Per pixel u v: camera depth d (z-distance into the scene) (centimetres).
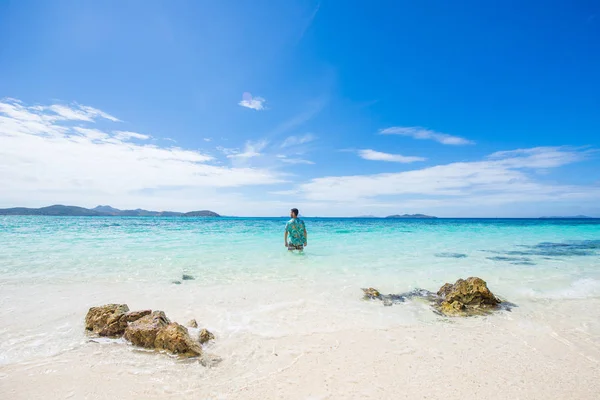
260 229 2939
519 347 449
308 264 1048
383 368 384
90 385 342
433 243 1780
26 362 390
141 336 441
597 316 580
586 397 330
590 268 1041
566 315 584
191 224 4184
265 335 480
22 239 1709
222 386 344
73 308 591
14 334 473
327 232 2691
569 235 2566
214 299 657
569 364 400
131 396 324
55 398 318
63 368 377
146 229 2777
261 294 697
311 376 365
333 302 647
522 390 341
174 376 362
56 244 1486
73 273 877
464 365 394
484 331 506
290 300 656
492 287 780
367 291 721
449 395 330
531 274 936
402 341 464
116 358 404
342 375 368
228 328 505
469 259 1202
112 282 786
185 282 797
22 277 824
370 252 1355
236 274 891
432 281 833
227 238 1911
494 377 367
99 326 489
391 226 4153
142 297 665
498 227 4031
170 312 575
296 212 1323
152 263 1030
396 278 860
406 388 341
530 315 584
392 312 593
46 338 461
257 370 378
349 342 459
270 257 1177
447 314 586
